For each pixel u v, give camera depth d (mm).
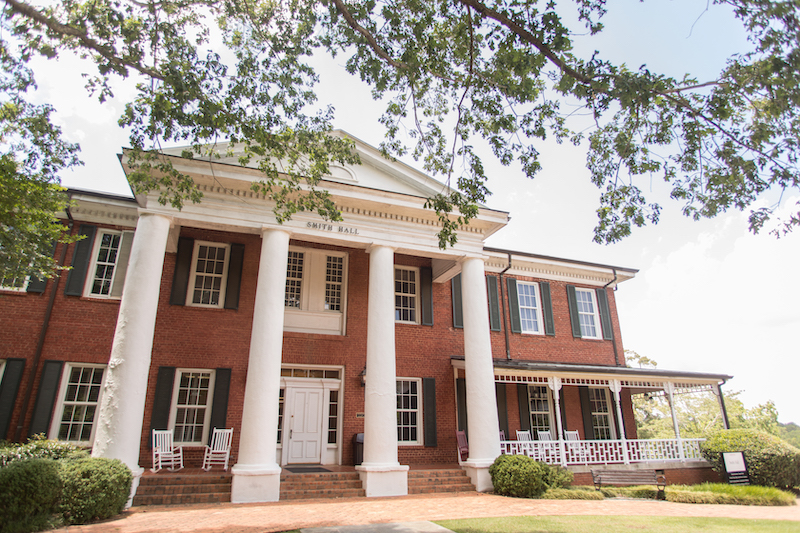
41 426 13555
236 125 9289
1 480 7840
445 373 18422
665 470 16688
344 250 18156
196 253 16672
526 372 16656
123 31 8031
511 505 11391
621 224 9438
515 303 20750
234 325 16062
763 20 6684
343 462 15859
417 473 13922
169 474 12367
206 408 15273
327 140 10648
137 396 11234
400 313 18781
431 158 10625
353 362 16984
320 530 8195
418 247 15336
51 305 14617
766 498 13078
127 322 11625
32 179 11391
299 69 9547
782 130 8031
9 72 8680
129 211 16047
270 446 11898
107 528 8297
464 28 8438
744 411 48281
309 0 8828
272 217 13844
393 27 8820
